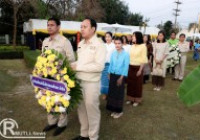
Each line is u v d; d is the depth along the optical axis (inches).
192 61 624.4
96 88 128.7
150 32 880.3
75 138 141.1
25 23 848.9
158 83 263.3
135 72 199.3
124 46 210.5
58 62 119.4
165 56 254.5
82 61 126.6
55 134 146.9
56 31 142.3
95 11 967.6
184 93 66.6
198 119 183.8
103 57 125.9
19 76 321.4
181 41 313.6
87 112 132.0
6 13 963.3
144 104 213.0
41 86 126.3
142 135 152.0
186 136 154.5
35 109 191.8
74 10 953.5
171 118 183.2
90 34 126.0
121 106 176.2
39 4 803.4
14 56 580.7
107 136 147.9
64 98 118.4
